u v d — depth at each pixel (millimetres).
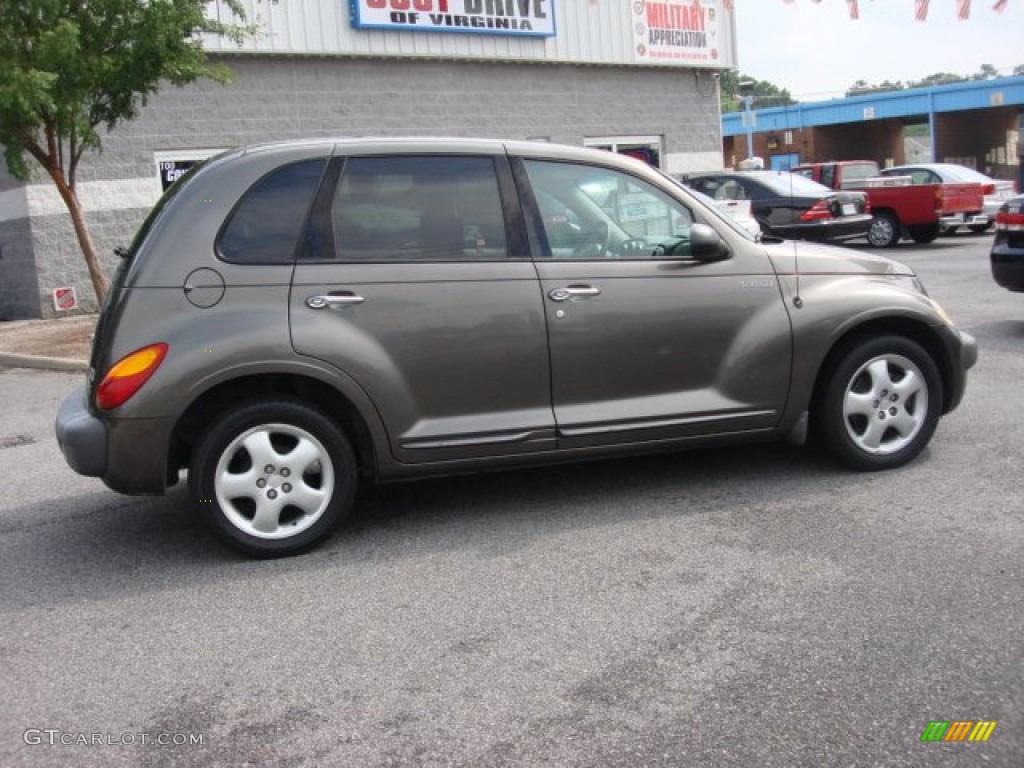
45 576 4621
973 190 19828
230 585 4363
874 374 5324
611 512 5047
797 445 6039
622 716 3125
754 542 4512
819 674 3312
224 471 4516
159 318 4414
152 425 4383
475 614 3920
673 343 4980
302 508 4637
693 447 5145
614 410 4930
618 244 5000
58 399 9109
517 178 4887
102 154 14117
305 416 4547
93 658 3723
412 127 16953
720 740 2965
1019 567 4070
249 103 15242
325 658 3619
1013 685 3189
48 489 6148
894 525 4617
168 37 10773
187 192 4598
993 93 38844
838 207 17531
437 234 4738
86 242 11695
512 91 18172
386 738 3074
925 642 3490
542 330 4777
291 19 15258
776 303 5125
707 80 21344
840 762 2832
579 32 18766
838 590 3947
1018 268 9188
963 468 5398
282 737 3111
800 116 44969
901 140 47031
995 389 7246
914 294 5414
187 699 3377
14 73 9727
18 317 14508
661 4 20000
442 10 16672
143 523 5348
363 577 4367
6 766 3012
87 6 10516
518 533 4820
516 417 4801
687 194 5172
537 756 2932
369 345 4562
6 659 3746
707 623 3729
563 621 3814
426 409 4688
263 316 4457
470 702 3256
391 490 5609
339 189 4668
